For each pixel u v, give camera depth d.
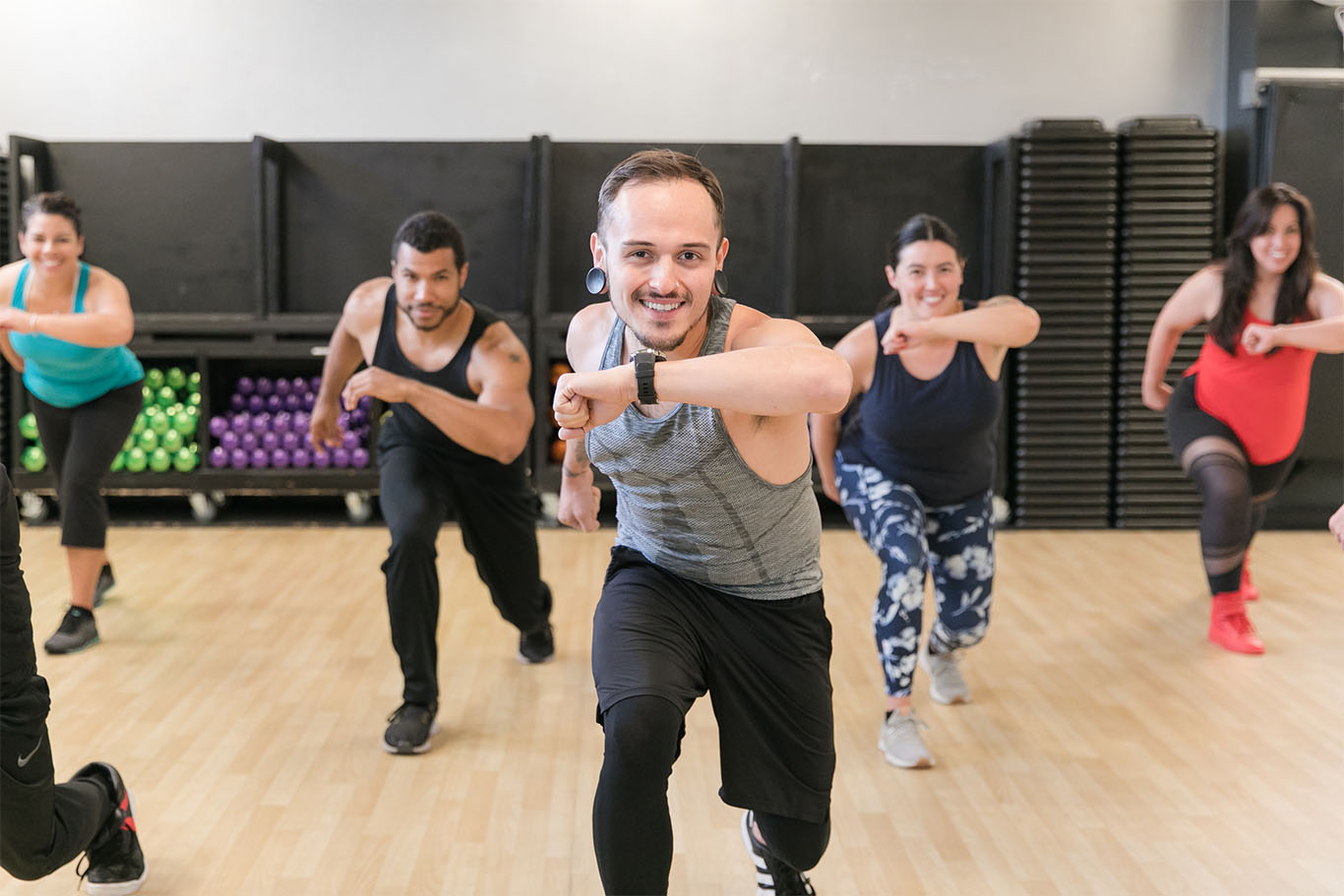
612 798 1.86
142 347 5.82
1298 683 3.89
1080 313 5.92
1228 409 4.17
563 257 6.07
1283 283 4.04
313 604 4.70
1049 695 3.78
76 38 6.05
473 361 3.39
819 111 6.21
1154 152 5.83
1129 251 5.88
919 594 3.20
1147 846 2.78
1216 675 3.97
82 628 4.13
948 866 2.69
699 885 2.59
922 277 3.18
